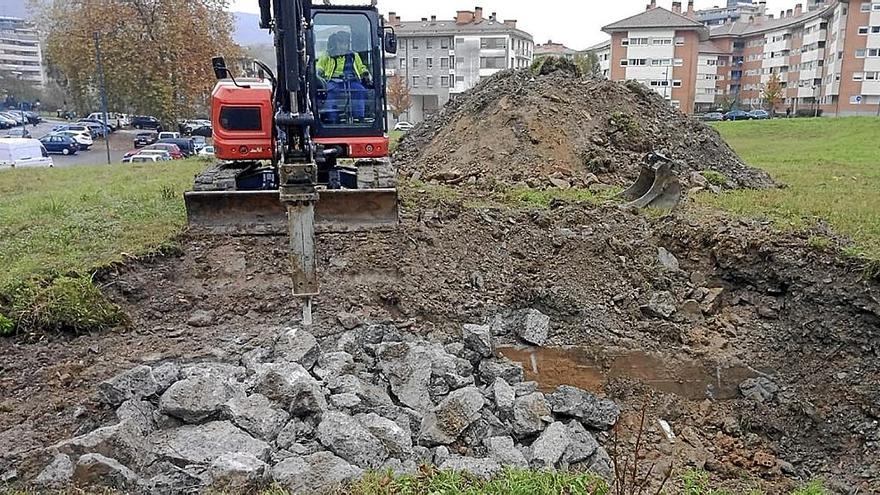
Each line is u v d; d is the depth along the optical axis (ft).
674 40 191.83
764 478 19.01
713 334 25.17
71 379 19.25
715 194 38.60
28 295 22.58
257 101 30.83
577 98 48.93
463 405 17.87
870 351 22.80
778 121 103.09
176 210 33.30
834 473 19.42
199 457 15.17
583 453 17.76
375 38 30.27
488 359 22.17
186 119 147.02
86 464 14.32
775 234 28.35
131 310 23.75
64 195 39.45
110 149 123.24
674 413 21.48
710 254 28.73
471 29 208.13
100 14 115.24
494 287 26.58
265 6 25.27
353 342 21.25
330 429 16.14
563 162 43.91
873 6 168.55
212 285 25.55
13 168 62.75
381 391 19.03
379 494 14.30
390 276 26.32
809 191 40.06
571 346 24.17
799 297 25.31
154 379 17.71
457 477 15.03
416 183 41.39
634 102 50.67
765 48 221.66
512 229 30.55
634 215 32.96
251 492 14.30
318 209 26.30
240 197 26.76
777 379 22.99
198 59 118.62
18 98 226.17
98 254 26.27
